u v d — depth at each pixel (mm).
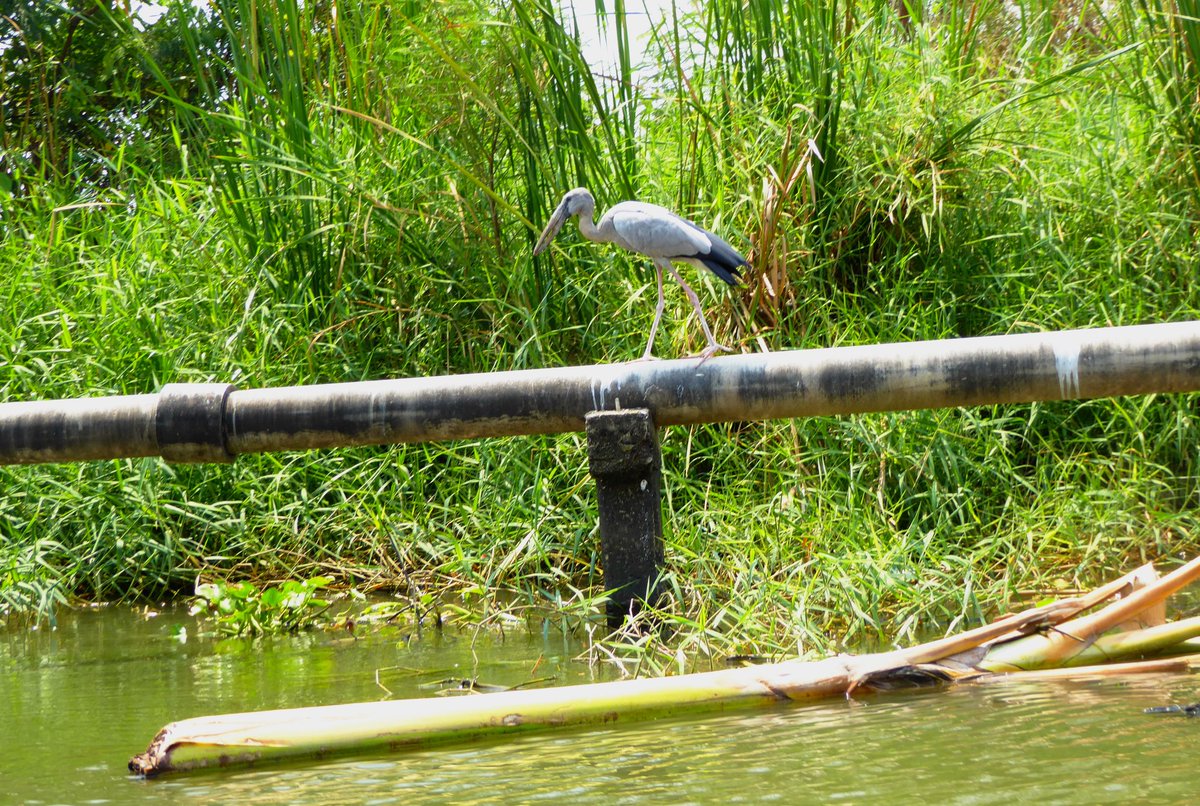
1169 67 7258
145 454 5266
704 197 7219
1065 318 6898
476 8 6895
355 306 7391
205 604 6125
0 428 5277
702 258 5402
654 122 7746
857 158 7270
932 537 5586
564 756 3303
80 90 10633
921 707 3643
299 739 3414
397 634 5391
